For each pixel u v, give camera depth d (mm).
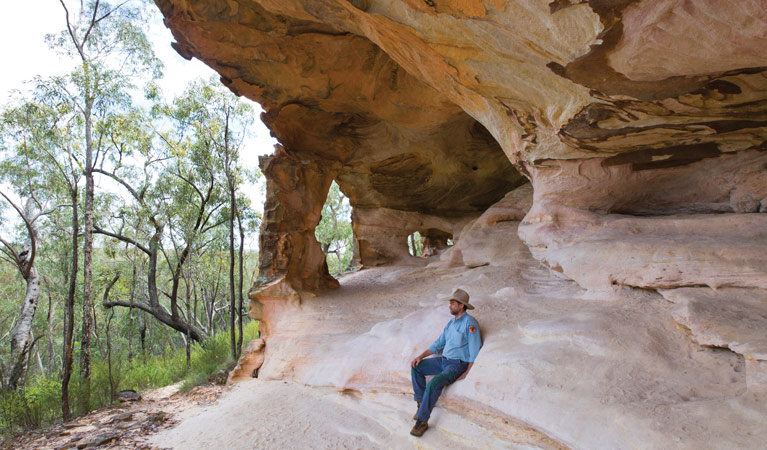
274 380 7363
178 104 12688
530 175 6449
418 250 29859
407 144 10266
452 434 4250
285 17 6668
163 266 24578
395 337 5777
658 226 5082
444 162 11109
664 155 5250
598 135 4809
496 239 9047
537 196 6289
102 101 9375
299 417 5496
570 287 5801
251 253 27547
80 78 8891
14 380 12516
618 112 4199
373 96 8336
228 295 27359
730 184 5141
